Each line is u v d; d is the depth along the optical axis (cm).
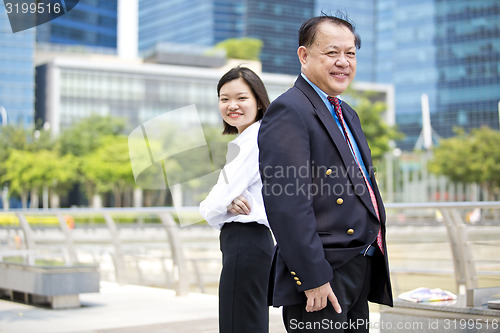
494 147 5572
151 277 672
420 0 9238
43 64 6206
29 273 497
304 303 213
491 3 8781
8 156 4947
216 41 10644
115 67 6209
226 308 280
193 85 6456
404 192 6525
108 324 417
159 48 7256
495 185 5647
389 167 5781
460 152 5609
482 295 284
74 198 6203
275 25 10600
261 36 10512
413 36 9294
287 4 10681
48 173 4922
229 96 294
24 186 4934
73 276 488
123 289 607
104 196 5981
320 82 223
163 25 11462
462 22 8969
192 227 1656
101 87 6169
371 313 427
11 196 5050
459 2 8981
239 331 278
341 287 212
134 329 398
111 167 5056
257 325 279
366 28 10288
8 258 565
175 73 6378
